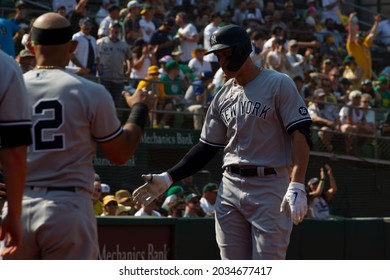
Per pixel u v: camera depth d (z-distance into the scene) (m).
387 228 31.38
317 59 58.00
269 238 18.12
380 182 47.12
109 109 14.38
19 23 45.97
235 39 18.03
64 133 14.11
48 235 13.80
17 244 12.77
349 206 45.81
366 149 47.12
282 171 18.33
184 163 19.27
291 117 17.92
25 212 13.93
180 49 51.53
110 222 20.75
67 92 14.22
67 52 14.70
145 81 40.28
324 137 45.69
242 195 18.36
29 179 14.10
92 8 55.12
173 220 21.58
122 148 14.56
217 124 19.11
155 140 40.47
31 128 13.27
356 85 56.94
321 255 29.73
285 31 59.41
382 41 67.75
